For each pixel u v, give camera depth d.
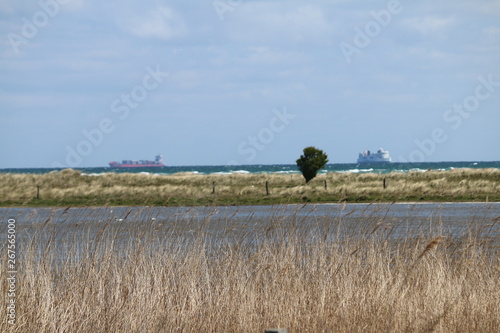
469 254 41.22
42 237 41.56
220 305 33.25
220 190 169.75
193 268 35.56
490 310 33.22
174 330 31.70
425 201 138.00
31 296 32.28
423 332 30.48
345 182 191.88
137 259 35.81
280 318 32.72
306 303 34.25
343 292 34.41
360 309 33.09
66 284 33.94
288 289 34.59
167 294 33.72
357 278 35.78
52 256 37.03
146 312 32.19
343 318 32.47
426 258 38.03
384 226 44.28
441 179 183.12
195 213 48.09
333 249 38.81
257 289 35.28
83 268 35.41
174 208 104.81
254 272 37.38
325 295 34.19
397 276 36.25
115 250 37.94
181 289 34.25
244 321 32.25
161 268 35.72
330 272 36.34
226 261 37.19
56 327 31.17
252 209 116.81
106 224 39.69
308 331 31.88
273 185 193.38
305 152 190.62
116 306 32.66
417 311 32.09
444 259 39.38
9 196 156.50
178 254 38.00
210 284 35.75
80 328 31.17
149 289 33.41
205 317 32.69
